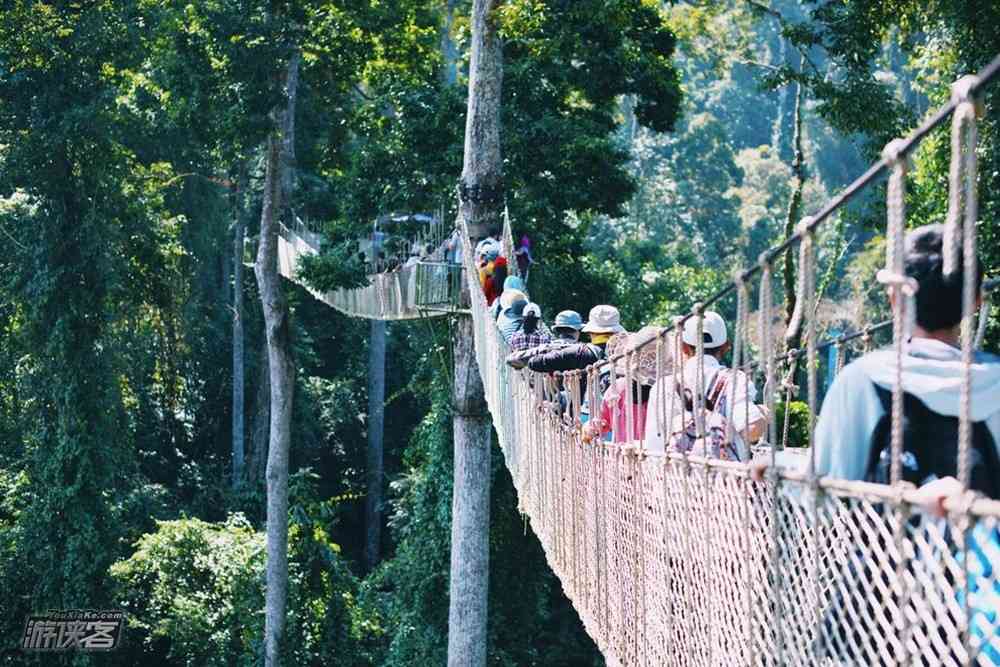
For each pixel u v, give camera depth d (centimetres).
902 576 343
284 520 3105
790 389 705
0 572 3322
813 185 6081
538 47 2147
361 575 4591
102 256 3369
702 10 3144
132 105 3616
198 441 4728
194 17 2819
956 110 296
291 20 2845
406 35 2938
